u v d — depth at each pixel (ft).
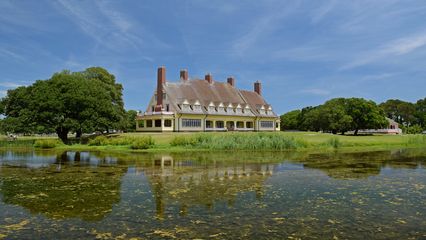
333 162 89.97
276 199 43.73
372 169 75.15
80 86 179.22
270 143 138.31
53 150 141.08
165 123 215.51
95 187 53.01
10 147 162.61
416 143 172.55
